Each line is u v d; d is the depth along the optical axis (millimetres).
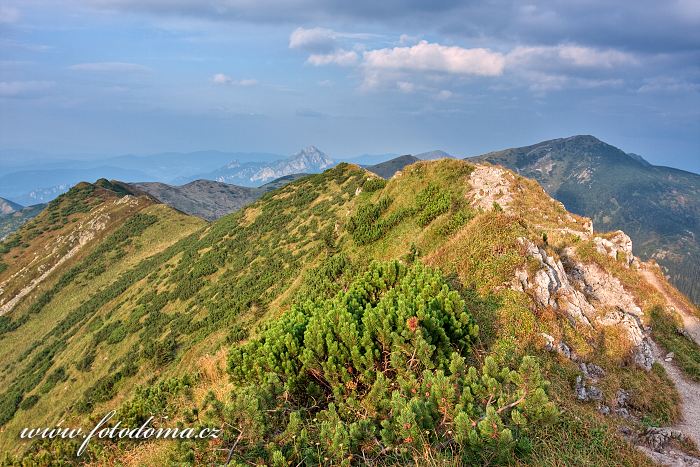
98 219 145125
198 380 20672
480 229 24562
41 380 76812
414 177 50062
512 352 15070
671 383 21562
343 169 93062
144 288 89500
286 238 74562
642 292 29969
